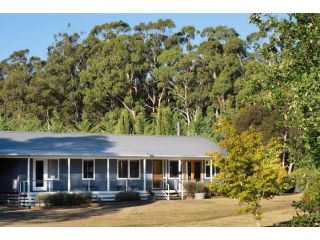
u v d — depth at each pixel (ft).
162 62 261.65
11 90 258.98
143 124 203.21
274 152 50.19
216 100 252.21
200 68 260.83
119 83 258.37
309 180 46.16
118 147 137.18
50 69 275.18
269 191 66.80
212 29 273.75
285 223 79.30
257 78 46.44
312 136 40.65
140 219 90.38
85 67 283.18
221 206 113.60
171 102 270.05
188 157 138.10
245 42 260.83
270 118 145.28
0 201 125.18
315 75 39.63
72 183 129.18
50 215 97.60
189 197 135.44
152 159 138.41
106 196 129.70
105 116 253.03
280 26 43.34
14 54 296.10
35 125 208.85
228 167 66.85
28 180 119.75
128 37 267.59
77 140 138.41
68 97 268.62
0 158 127.85
